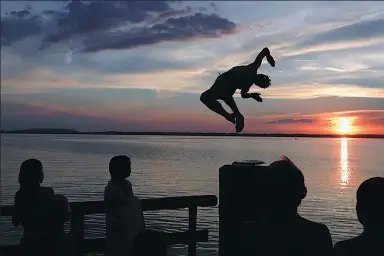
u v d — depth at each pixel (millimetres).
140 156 119438
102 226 18219
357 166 76000
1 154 115375
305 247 2490
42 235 3973
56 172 58469
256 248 2580
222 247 4043
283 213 2549
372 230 2326
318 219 24234
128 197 4578
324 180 50156
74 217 4742
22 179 4008
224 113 4227
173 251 13664
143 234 2352
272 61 4480
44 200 4004
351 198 33719
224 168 4082
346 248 2396
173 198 5258
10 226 20219
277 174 2555
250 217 3885
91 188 40625
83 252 4781
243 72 4266
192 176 55656
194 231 5434
